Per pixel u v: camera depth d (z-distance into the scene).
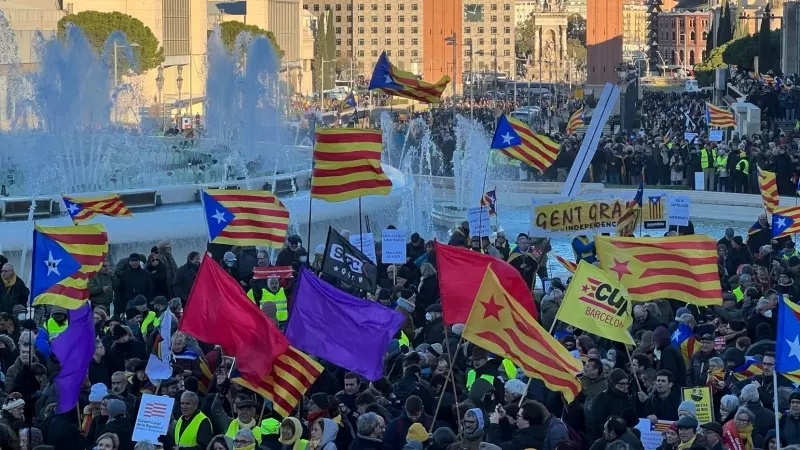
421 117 101.81
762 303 24.34
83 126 66.06
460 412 18.00
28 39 122.69
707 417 19.11
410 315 24.28
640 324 24.03
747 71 137.62
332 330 18.75
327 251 24.19
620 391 18.45
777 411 16.67
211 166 51.53
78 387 18.53
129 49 121.88
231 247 32.00
